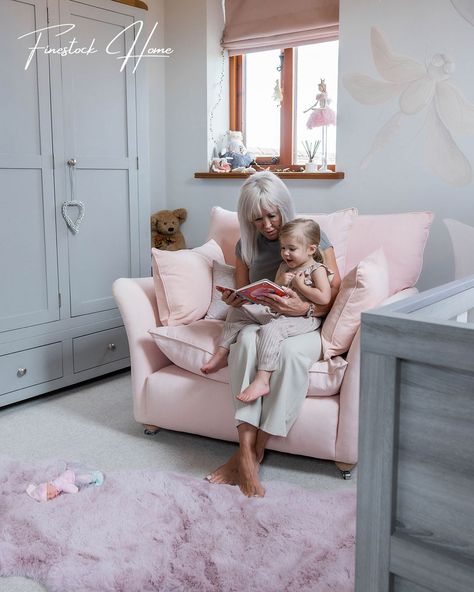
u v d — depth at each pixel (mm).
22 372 2760
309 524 1807
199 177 3822
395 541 1023
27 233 2730
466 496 955
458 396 939
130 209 3191
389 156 3133
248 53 3777
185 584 1561
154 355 2447
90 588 1547
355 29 3137
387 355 987
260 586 1543
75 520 1837
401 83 3045
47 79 2727
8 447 2385
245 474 2008
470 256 2977
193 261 2525
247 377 2068
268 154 3863
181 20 3807
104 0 2920
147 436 2492
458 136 2928
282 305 2125
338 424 2070
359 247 2543
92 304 3043
